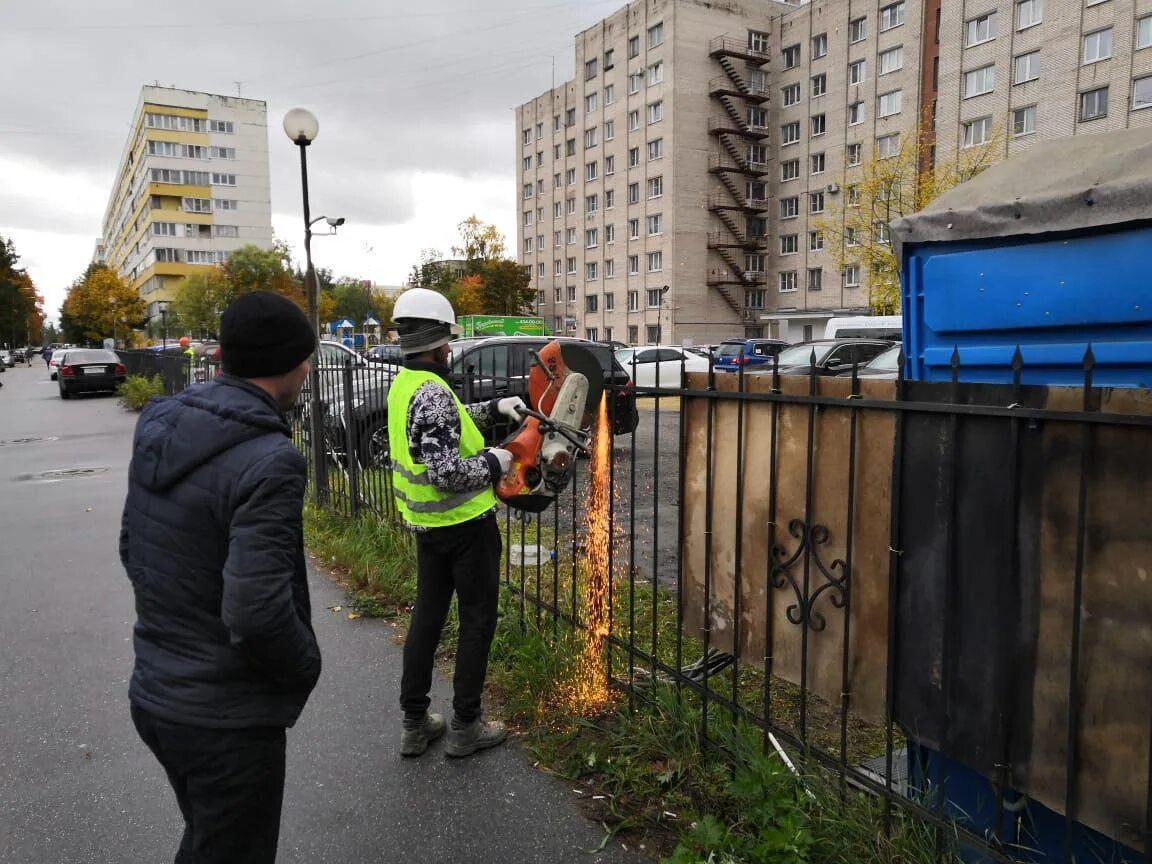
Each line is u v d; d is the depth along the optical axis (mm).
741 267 53125
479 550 2920
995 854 1933
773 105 51938
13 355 68875
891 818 2277
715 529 2768
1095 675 1703
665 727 2959
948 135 39688
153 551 1662
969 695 1958
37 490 8930
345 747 3084
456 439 2752
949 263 2504
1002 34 37000
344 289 70188
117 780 2912
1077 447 1712
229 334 1693
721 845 2342
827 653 2381
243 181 91312
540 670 3393
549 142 63156
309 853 2457
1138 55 32344
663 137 50844
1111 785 1693
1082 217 2086
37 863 2445
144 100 85625
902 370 2711
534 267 66312
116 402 21172
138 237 99312
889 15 43156
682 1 49344
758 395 2500
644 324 53750
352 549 5371
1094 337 2125
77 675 3824
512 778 2857
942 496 1999
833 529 2328
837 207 46375
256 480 1588
